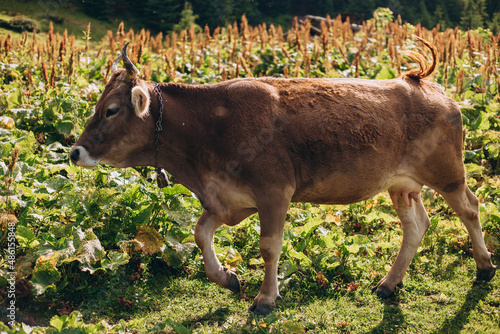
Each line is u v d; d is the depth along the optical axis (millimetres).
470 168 6484
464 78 9836
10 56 10586
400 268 4703
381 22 17891
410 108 4438
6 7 17578
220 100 4191
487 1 19828
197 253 5094
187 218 4844
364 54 11977
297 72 9461
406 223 4777
